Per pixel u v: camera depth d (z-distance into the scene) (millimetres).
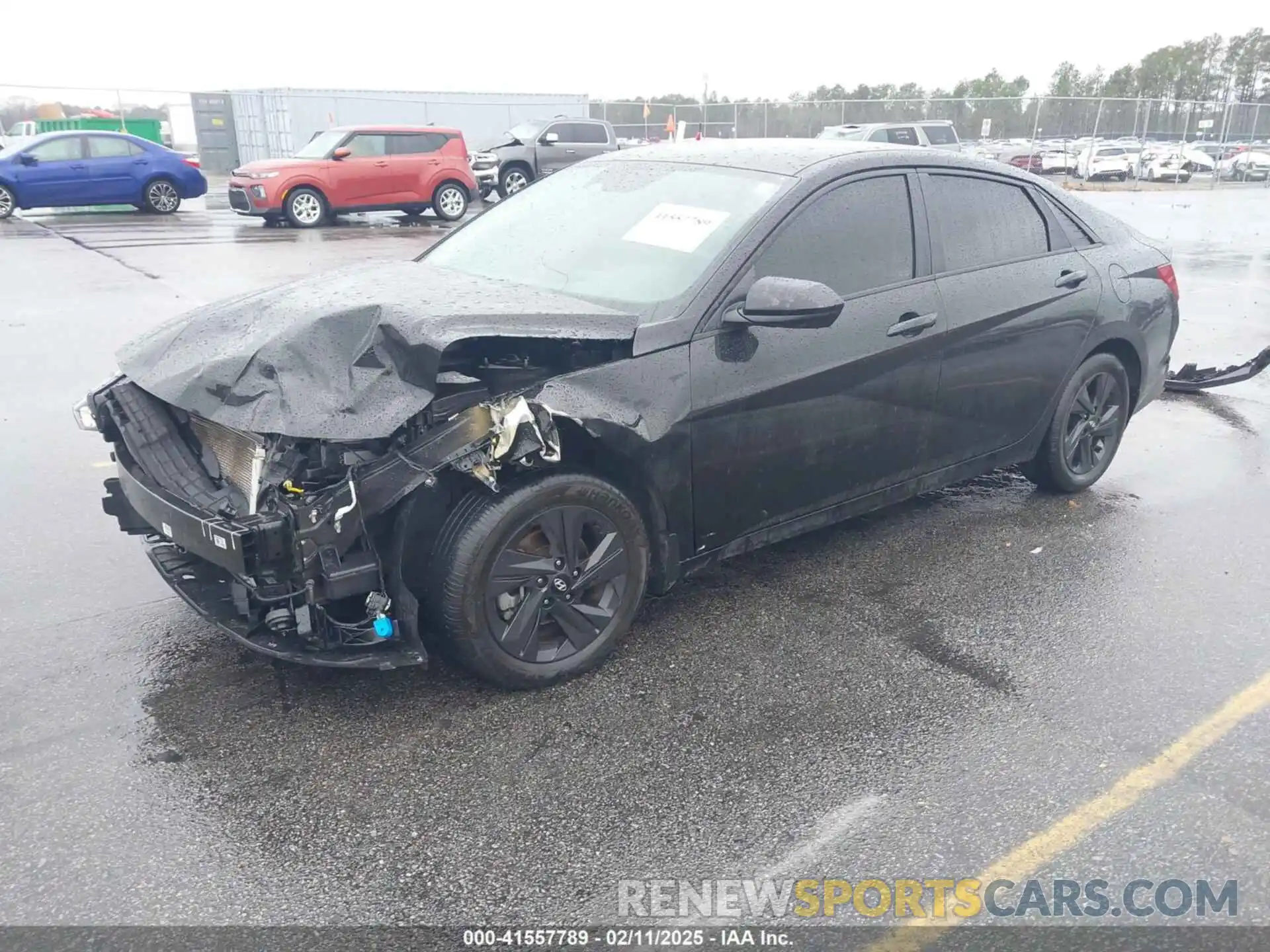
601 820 2646
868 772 2873
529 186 4617
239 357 2857
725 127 30094
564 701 3199
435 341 2783
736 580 4137
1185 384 7258
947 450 4312
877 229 3887
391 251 13453
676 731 3057
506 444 2854
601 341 3180
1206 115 31406
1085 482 5133
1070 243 4742
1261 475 5508
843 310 3705
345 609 3100
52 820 2602
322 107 26812
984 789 2799
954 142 24516
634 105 29984
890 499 4211
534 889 2406
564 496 3102
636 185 4051
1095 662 3496
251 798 2705
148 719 3057
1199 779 2850
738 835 2604
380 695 3203
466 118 28484
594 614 3318
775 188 3668
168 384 2969
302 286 3506
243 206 16906
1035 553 4430
